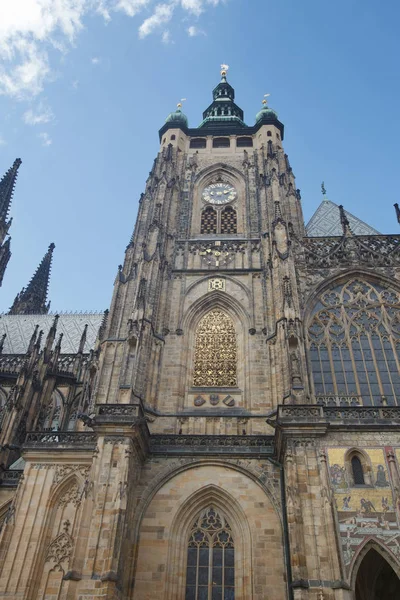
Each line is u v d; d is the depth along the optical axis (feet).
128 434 184.96
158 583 174.91
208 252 286.87
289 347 214.90
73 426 317.42
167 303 260.21
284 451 181.57
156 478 197.57
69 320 442.50
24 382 290.56
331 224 314.55
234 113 433.48
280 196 294.46
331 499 162.91
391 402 215.92
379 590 189.57
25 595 182.70
